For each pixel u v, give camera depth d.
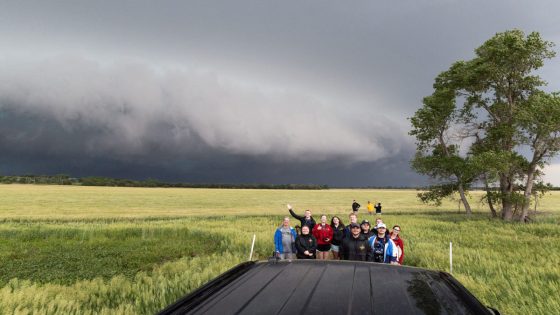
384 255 10.08
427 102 39.47
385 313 2.20
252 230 24.67
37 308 7.58
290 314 2.16
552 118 31.19
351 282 2.81
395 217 37.22
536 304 7.59
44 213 43.47
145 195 94.00
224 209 55.06
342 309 2.24
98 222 33.75
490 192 36.41
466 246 17.95
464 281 9.60
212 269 10.94
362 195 123.75
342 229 13.23
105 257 16.05
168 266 12.51
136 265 14.48
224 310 2.27
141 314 7.33
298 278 2.93
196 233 23.52
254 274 3.09
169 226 26.47
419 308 2.31
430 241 19.34
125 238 22.45
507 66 35.28
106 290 9.27
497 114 37.59
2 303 7.29
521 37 34.38
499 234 22.83
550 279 10.17
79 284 10.11
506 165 32.81
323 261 3.54
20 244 19.62
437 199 43.66
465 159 38.62
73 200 69.56
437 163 39.94
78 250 17.78
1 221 33.50
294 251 12.34
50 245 19.48
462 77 37.56
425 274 3.15
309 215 13.10
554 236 21.81
